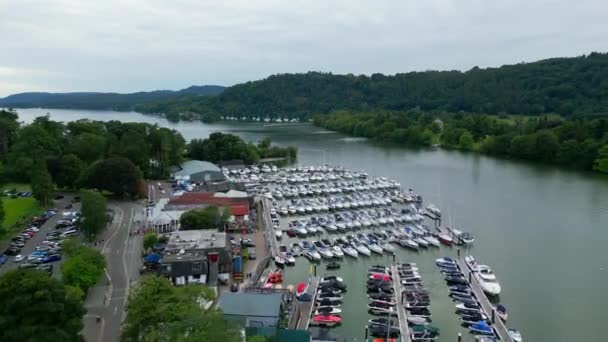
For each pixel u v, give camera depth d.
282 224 136.50
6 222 125.44
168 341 53.59
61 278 85.19
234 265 96.50
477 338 74.25
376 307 84.06
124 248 107.38
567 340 76.69
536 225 135.75
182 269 88.62
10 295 57.06
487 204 159.25
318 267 105.69
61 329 57.47
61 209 141.50
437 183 192.25
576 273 102.56
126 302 79.94
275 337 66.94
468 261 105.38
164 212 123.31
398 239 120.81
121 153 188.25
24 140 183.75
